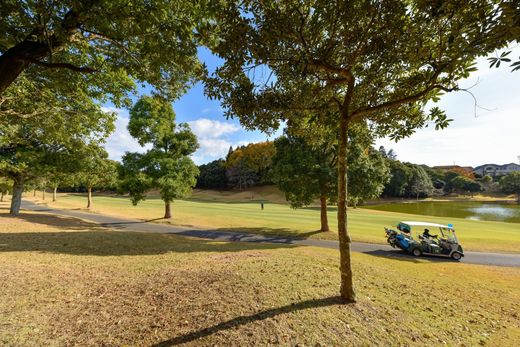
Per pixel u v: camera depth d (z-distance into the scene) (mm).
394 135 6441
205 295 4949
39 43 4547
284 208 40594
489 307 6203
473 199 74375
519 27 2613
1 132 11312
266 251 10742
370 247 14008
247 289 5281
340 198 5426
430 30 3799
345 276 5262
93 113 9664
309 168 16609
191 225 20328
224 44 4156
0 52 5250
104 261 8180
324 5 3729
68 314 4285
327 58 4617
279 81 5340
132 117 21812
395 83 5320
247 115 5445
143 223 20938
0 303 4484
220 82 4930
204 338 3684
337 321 4379
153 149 22266
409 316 5051
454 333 4691
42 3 3920
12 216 18625
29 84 6809
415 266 10047
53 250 9352
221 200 57625
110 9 4055
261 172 77438
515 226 24266
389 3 3568
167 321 4094
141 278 6184
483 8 2887
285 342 3723
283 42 4305
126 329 3879
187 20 4598
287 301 4891
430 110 5352
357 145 16219
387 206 55938
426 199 72312
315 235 16703
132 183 20812
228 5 3777
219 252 10375
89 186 30719
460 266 10664
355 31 4102
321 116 5953
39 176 19766
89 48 6191
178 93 7281
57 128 9672
